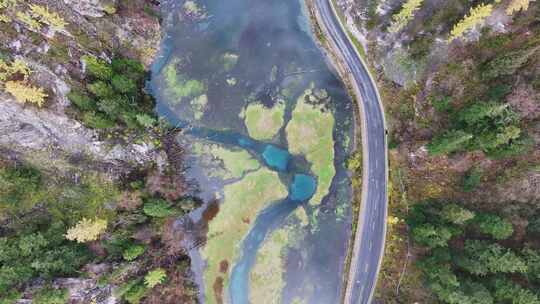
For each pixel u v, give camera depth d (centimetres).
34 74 5081
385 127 6475
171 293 6366
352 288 6519
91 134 5684
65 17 5309
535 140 5269
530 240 5509
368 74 6481
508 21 5262
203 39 6588
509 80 5331
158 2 6481
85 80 5531
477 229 5803
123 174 6084
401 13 5466
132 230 6081
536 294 5028
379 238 6488
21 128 5178
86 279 5650
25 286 5241
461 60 5656
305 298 6588
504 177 5603
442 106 5847
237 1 6594
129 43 6191
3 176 5184
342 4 6381
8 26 4903
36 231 5497
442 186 6112
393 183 6444
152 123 6384
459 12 5472
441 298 5559
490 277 5516
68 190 5606
